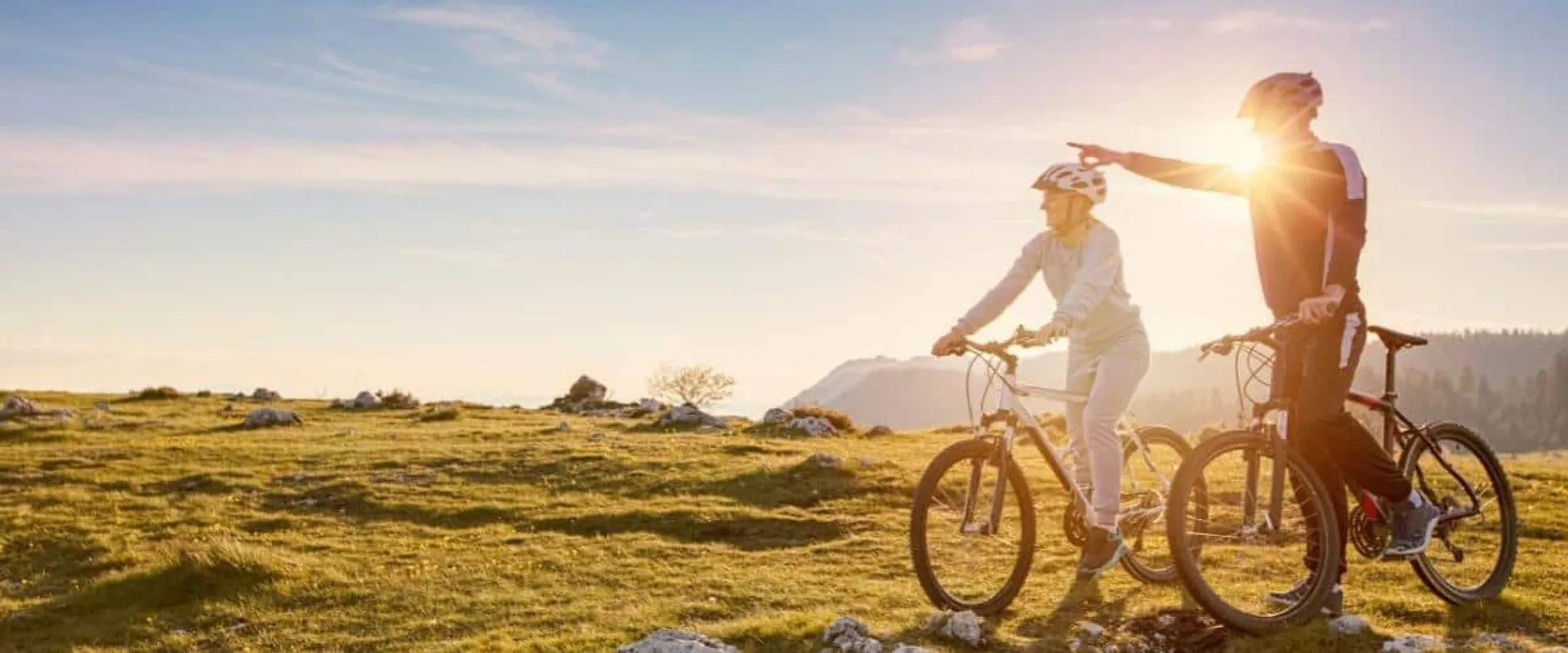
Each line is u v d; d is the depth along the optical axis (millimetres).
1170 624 6840
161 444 31344
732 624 7852
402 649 11281
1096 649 6598
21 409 40781
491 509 21359
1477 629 7051
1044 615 7441
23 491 23750
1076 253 7191
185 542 18188
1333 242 6262
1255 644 6461
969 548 7398
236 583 14961
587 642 9414
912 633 7008
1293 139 6543
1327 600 6895
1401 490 6742
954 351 7219
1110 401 7125
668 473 24891
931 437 36094
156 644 12766
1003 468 7242
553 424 40438
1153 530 7824
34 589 16328
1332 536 6625
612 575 14281
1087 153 7227
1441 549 7688
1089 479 7633
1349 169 6277
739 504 21312
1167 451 8055
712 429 37875
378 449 30375
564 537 18312
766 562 14703
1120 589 8031
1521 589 8141
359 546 18062
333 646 11922
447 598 13516
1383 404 7203
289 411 40750
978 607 7301
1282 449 6641
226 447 30719
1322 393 6531
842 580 12602
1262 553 7637
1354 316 6473
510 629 11477
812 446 30625
